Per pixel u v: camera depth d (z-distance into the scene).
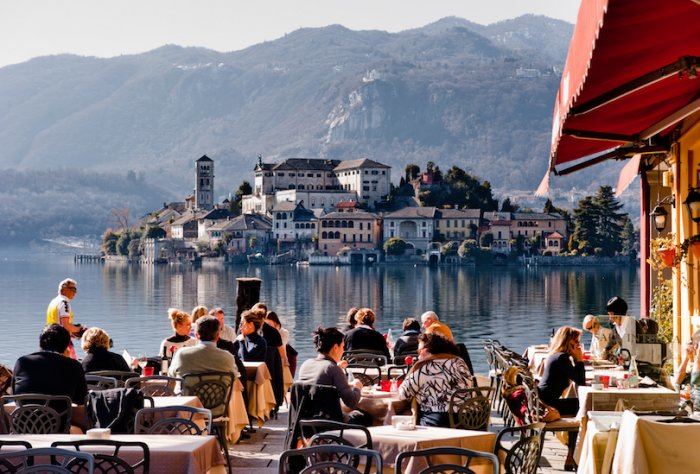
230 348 19.47
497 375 22.39
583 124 15.39
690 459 11.06
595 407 14.74
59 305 22.66
